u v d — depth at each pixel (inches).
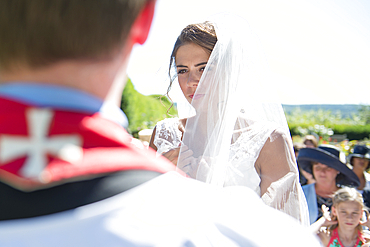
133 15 20.7
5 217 17.8
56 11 18.5
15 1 18.5
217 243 20.2
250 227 21.6
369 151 177.0
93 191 18.7
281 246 21.3
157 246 18.4
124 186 19.3
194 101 72.1
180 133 81.0
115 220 18.5
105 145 19.7
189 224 20.0
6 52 18.9
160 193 20.3
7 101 18.7
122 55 21.6
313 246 22.7
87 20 19.0
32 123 18.1
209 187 24.1
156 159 23.2
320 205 135.2
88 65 19.8
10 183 18.3
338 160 136.9
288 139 69.9
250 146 67.3
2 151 17.7
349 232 111.9
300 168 148.9
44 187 18.3
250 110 72.0
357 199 113.5
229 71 71.6
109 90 21.4
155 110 340.2
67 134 18.5
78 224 18.0
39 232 17.6
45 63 19.0
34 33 18.5
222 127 68.4
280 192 65.2
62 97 19.2
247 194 26.8
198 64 75.3
